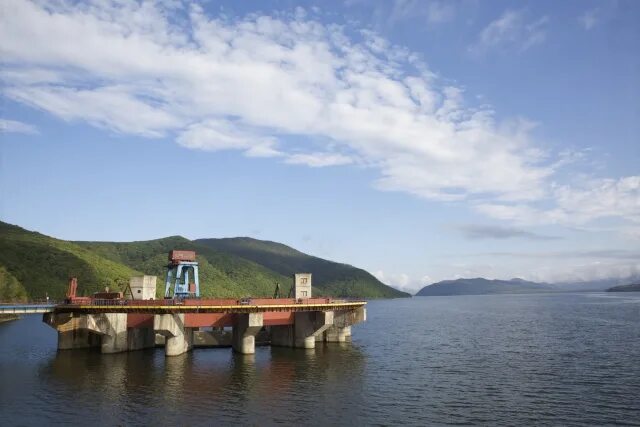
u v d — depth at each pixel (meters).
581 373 60.06
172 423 39.03
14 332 110.69
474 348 84.12
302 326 80.12
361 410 43.03
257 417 40.69
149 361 65.38
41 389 49.31
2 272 156.88
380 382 54.16
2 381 52.72
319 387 51.34
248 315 70.06
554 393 49.59
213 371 58.84
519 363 67.69
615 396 48.38
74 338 75.94
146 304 69.62
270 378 55.25
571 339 96.50
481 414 42.12
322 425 38.84
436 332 117.12
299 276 88.25
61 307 69.38
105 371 58.22
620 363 67.25
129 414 41.25
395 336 107.25
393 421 40.00
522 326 130.38
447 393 49.38
